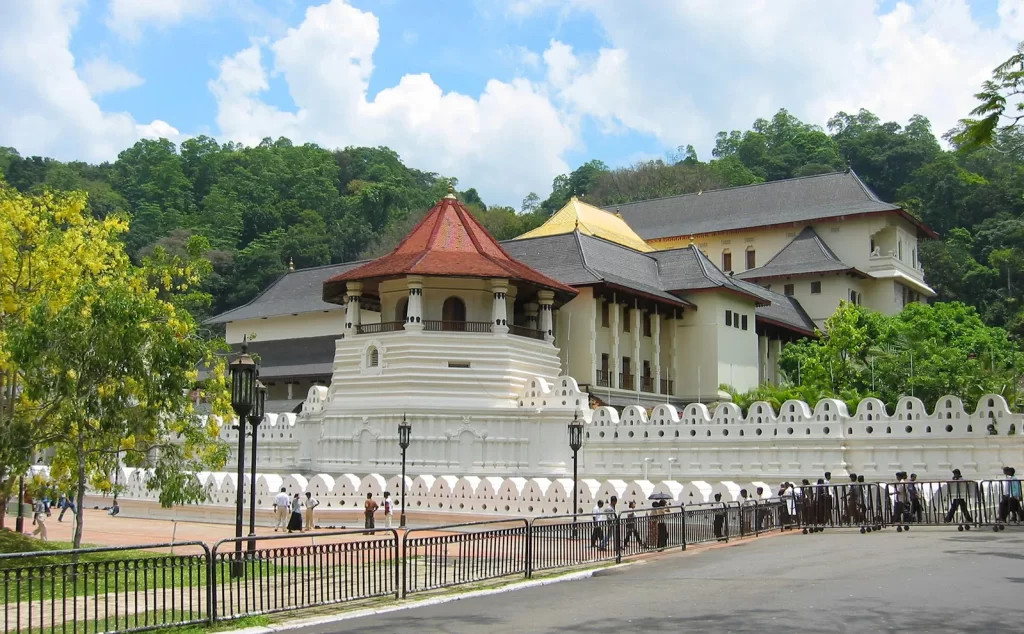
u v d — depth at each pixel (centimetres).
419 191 18088
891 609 1708
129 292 2769
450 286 5741
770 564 2412
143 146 19000
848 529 3281
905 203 12794
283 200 16788
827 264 8769
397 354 5494
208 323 8788
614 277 6531
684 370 6956
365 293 6216
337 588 2205
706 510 3031
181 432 3012
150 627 1686
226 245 14738
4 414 2973
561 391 5256
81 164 18450
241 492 2438
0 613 1955
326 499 4534
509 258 6081
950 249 11550
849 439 4378
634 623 1680
